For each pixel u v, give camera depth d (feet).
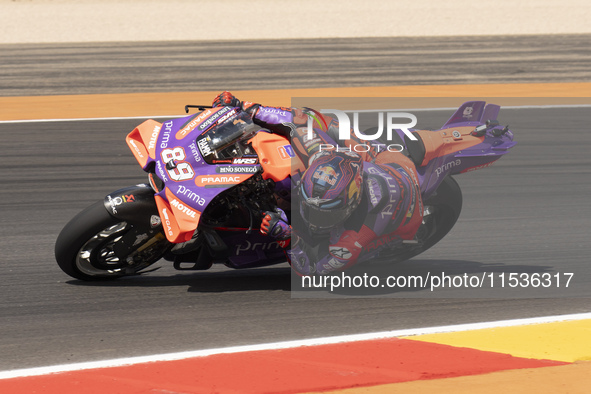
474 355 45.47
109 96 186.80
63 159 118.62
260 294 60.29
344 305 57.36
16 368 44.37
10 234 80.53
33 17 454.40
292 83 212.84
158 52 281.54
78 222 59.93
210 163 58.29
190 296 59.67
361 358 45.01
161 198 58.39
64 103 173.99
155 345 48.37
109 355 46.52
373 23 421.59
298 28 396.78
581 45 313.94
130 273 62.64
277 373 42.06
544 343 48.08
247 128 58.59
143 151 62.23
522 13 481.46
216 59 262.26
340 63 255.70
